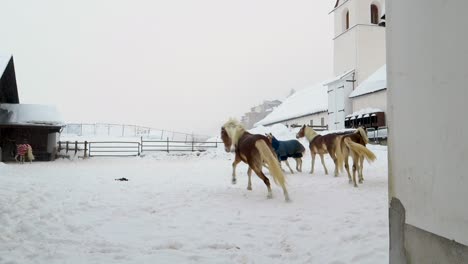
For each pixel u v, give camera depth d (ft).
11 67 79.71
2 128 78.74
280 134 90.33
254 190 30.01
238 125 29.22
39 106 87.04
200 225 18.25
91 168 57.77
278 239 15.79
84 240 15.44
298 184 32.99
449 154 7.14
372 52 109.19
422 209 8.08
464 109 6.70
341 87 108.68
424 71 8.02
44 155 80.02
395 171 9.30
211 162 72.18
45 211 20.31
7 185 29.04
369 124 89.04
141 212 21.44
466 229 6.64
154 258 13.32
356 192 27.12
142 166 62.85
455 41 6.97
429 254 7.80
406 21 8.79
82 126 141.69
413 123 8.46
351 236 15.15
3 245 14.35
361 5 109.29
